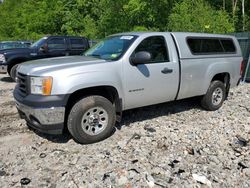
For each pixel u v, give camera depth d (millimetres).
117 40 5102
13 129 5074
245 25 22656
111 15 24922
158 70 4973
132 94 4734
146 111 6113
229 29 18594
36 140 4570
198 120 5605
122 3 24031
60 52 11305
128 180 3412
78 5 31547
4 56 9938
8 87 9375
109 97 4676
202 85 5848
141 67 4762
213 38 6074
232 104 6891
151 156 4008
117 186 3297
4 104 6926
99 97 4387
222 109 6430
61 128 4121
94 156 3990
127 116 5754
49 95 3971
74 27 31328
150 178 3434
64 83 3986
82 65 4227
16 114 6027
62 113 4023
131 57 4656
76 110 4180
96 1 29828
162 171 3609
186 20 17906
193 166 3756
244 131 5023
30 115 4156
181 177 3492
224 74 6402
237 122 5508
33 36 31797
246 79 10266
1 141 4535
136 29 21281
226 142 4527
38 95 4035
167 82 5148
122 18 24109
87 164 3771
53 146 4336
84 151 4148
